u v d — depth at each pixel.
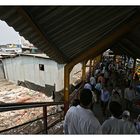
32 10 2.89
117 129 2.73
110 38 6.45
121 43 12.30
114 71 15.12
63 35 4.80
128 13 5.11
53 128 5.89
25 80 21.00
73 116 2.56
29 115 10.86
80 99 2.62
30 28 3.44
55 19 3.64
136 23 5.71
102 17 4.52
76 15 3.81
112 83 11.01
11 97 15.40
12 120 10.06
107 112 7.57
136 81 9.63
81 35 5.41
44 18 3.37
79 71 23.02
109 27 5.77
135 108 7.46
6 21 3.06
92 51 7.36
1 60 22.89
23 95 16.12
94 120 2.49
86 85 8.79
